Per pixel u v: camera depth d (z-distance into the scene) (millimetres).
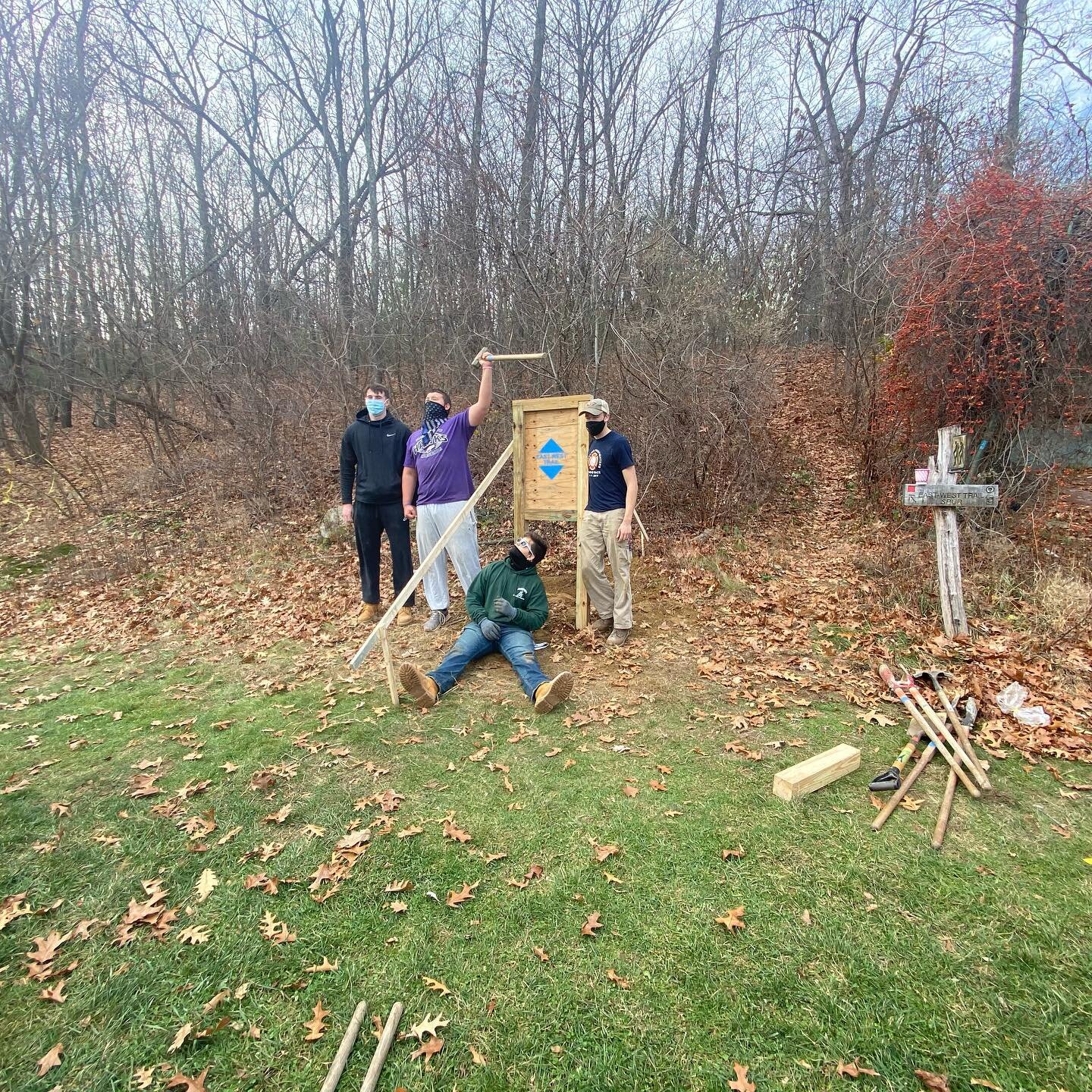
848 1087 1878
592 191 9484
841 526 7730
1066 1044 1971
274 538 8641
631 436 8273
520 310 8898
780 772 3336
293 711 4375
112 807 3396
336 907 2629
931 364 6719
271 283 11883
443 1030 2105
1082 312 6012
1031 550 5945
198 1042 2107
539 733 3910
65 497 10438
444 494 5344
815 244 11273
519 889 2674
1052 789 3197
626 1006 2152
